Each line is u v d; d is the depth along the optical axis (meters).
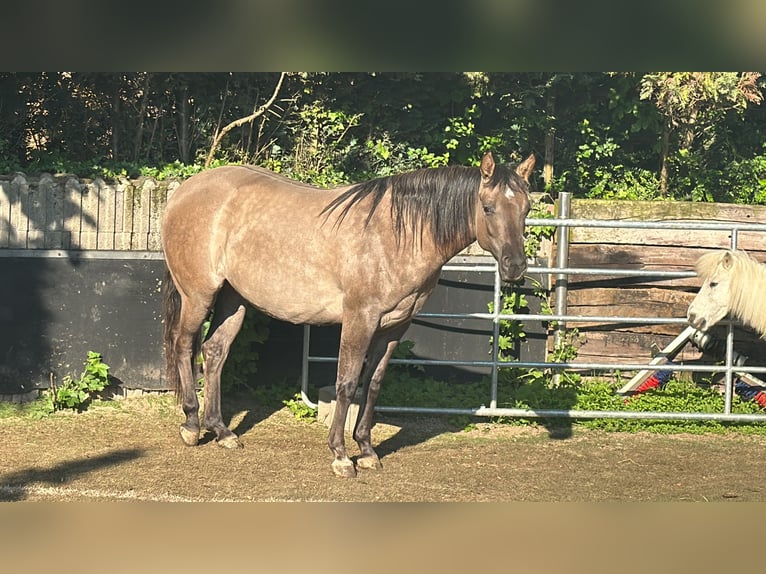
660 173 11.61
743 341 8.34
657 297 8.66
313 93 10.51
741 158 12.33
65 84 10.05
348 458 6.18
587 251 8.60
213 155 10.24
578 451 6.99
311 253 6.13
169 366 6.94
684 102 10.40
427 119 10.74
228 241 6.50
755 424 7.75
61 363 7.88
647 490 5.99
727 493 5.95
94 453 6.53
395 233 5.89
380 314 6.00
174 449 6.71
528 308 8.64
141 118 10.15
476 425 7.63
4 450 6.53
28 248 7.88
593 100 11.25
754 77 10.59
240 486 5.81
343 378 6.06
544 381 8.42
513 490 5.91
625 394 8.18
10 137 10.02
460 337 8.51
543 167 11.24
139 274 8.00
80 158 10.32
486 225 5.66
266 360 8.33
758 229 7.34
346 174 10.24
